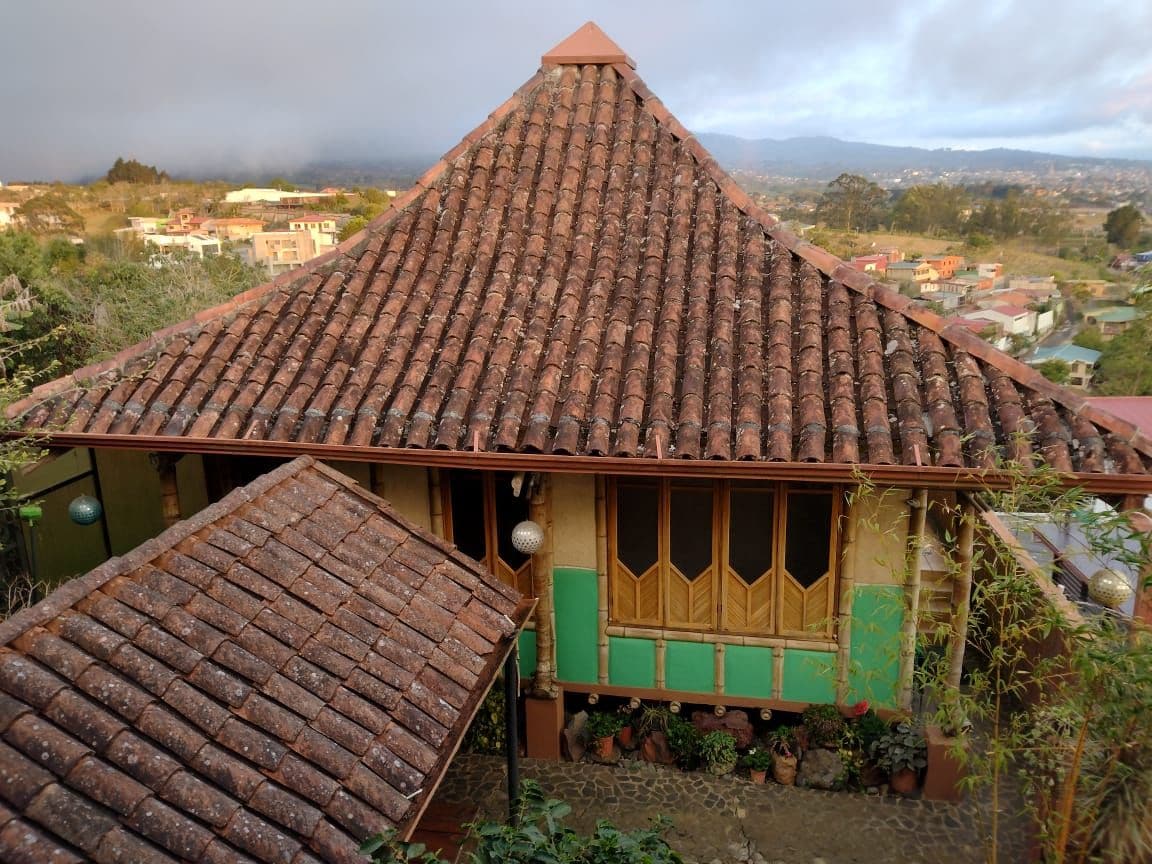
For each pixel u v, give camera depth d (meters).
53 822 3.03
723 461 5.84
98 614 4.00
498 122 9.47
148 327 18.66
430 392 6.70
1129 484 5.26
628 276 7.55
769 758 7.28
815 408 6.09
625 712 7.83
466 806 7.06
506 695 6.30
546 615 7.52
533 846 3.42
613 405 6.44
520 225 8.30
